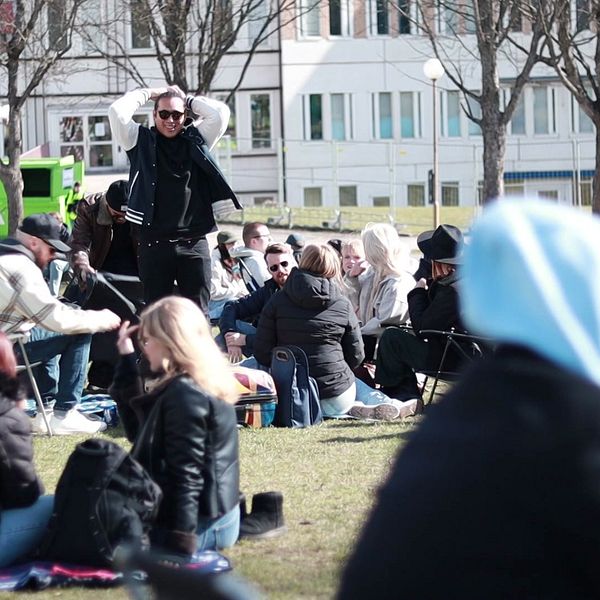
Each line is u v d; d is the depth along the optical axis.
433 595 4.03
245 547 12.04
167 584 5.09
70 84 85.12
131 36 77.44
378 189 88.81
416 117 90.50
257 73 88.88
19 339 17.27
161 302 11.28
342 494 14.31
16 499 11.09
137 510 10.73
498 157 42.75
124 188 20.52
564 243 4.12
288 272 21.61
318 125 89.44
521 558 3.98
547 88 90.88
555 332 4.10
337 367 19.19
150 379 13.66
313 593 10.58
